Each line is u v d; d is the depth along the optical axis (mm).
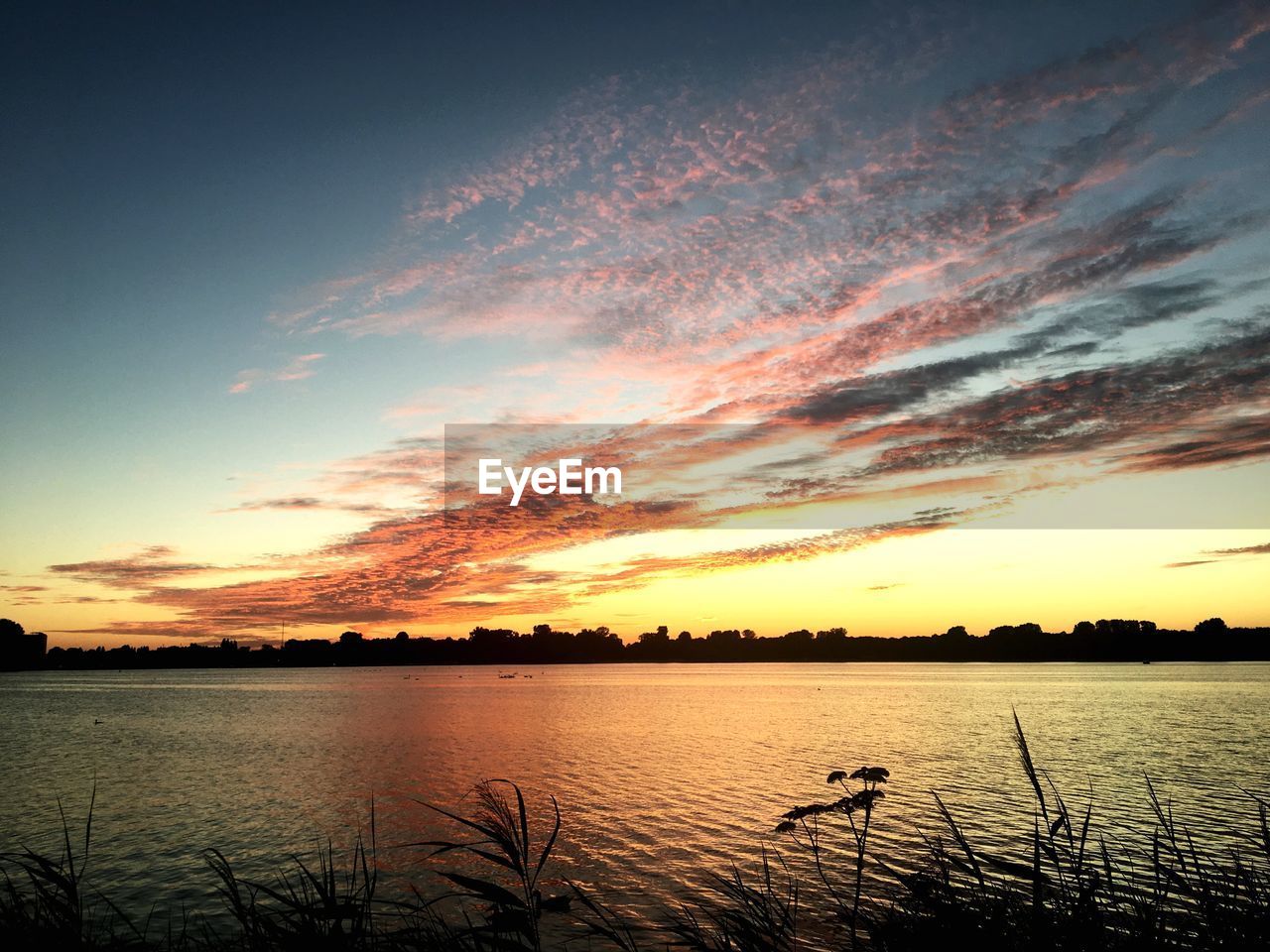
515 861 4102
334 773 60875
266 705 161125
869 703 154500
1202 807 30984
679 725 103875
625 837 36469
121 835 38906
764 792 49562
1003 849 26672
